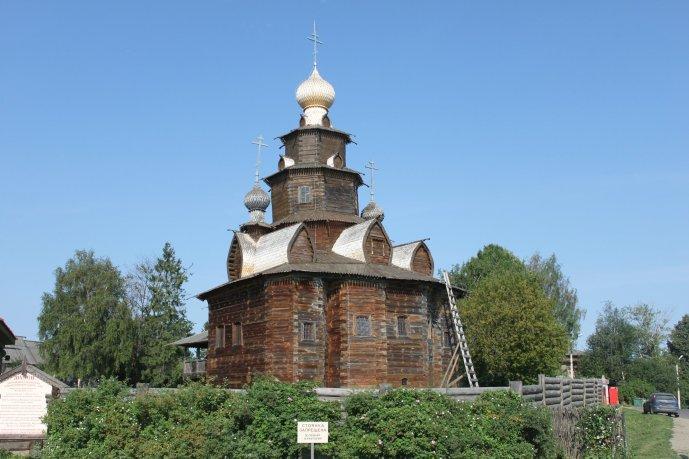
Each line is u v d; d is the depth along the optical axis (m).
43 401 28.95
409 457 20.34
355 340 37.22
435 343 42.22
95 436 21.05
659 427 42.94
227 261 44.34
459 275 76.62
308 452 20.89
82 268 70.44
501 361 49.12
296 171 46.28
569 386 33.16
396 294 40.12
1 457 25.33
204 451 20.31
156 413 21.48
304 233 40.62
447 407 22.14
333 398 22.70
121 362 67.75
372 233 42.16
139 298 77.94
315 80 49.22
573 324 82.06
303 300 37.50
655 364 86.38
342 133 48.06
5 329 32.00
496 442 21.61
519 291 51.44
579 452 27.16
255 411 21.39
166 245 83.19
